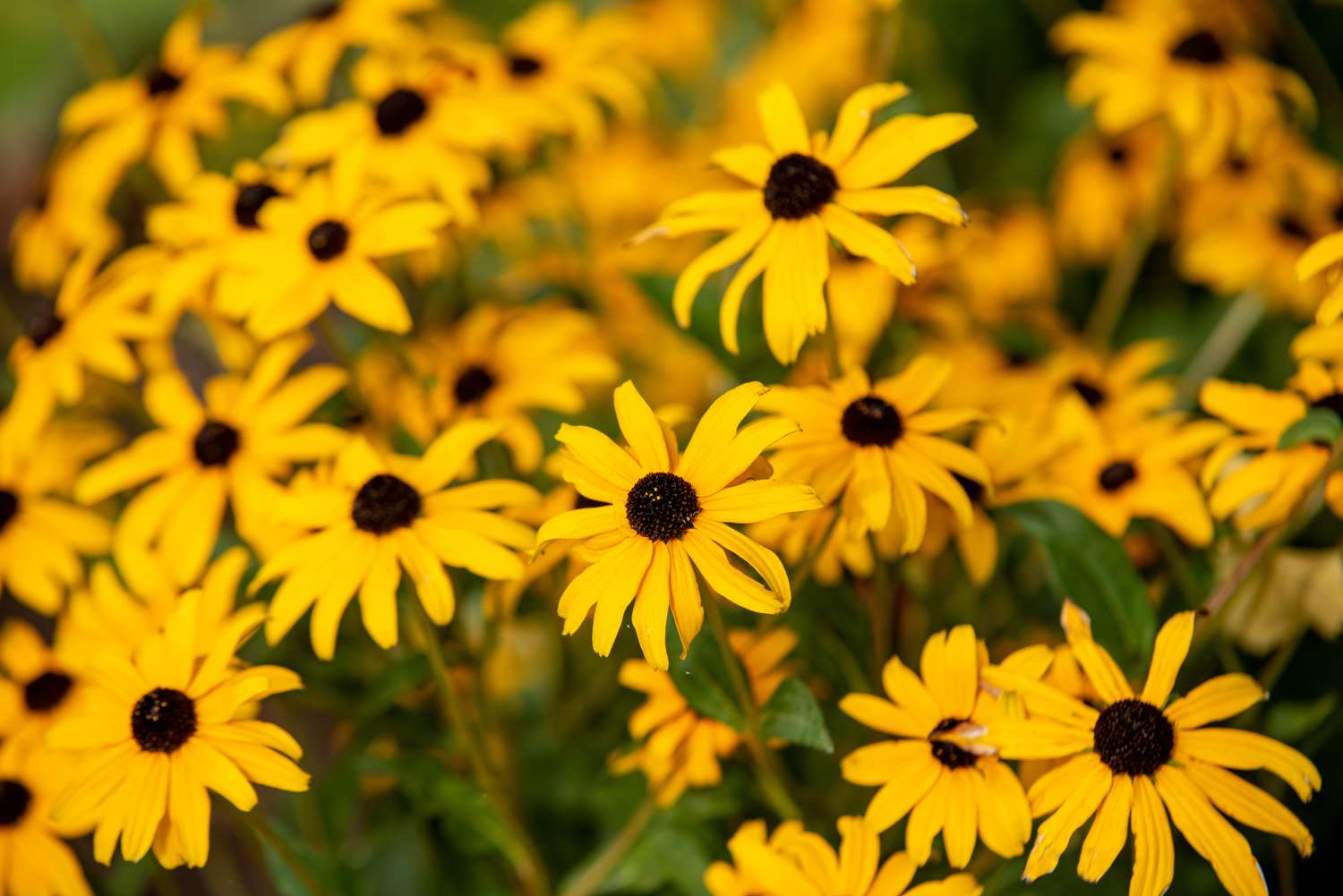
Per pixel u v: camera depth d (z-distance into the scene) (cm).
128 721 80
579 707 93
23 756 87
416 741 89
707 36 126
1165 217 106
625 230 108
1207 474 85
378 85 94
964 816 79
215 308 90
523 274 102
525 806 92
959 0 122
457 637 88
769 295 83
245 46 142
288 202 89
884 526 81
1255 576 86
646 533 78
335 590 82
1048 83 119
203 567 89
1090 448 88
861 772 80
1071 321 110
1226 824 77
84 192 97
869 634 86
